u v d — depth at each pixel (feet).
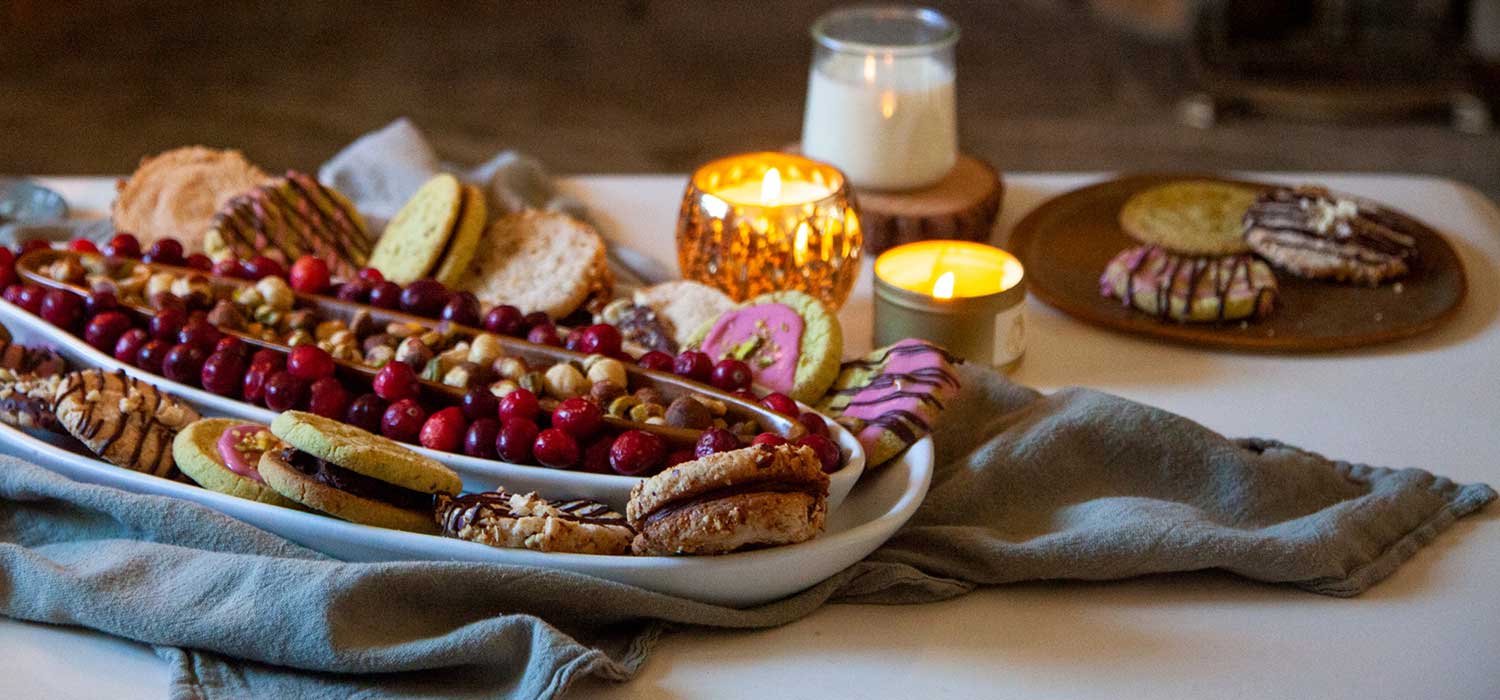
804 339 3.28
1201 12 8.08
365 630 2.87
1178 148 7.49
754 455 2.87
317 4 9.59
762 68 8.71
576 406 3.04
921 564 3.03
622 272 3.74
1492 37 7.96
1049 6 9.49
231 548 2.98
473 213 3.61
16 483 3.05
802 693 2.89
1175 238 3.80
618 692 2.88
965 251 3.53
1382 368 3.51
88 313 3.32
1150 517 3.03
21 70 8.34
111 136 7.54
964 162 4.00
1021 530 3.11
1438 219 4.00
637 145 7.68
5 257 3.41
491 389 3.15
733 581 2.92
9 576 2.97
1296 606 3.02
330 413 3.12
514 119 7.98
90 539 3.07
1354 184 4.16
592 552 2.94
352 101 8.13
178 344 3.24
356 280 3.39
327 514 2.98
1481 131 7.58
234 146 7.48
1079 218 3.95
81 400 3.12
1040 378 3.50
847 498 3.12
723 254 3.52
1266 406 3.42
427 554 2.94
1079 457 3.17
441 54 8.87
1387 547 3.09
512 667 2.87
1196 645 2.96
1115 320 3.59
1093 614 3.01
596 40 9.13
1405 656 2.94
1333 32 8.04
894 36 3.99
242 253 3.61
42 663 2.93
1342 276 3.68
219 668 2.89
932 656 2.94
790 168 3.68
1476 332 3.61
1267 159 7.34
